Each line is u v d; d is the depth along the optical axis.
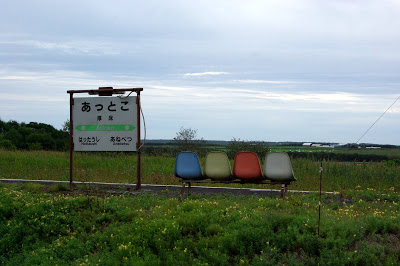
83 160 17.88
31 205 9.05
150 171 14.91
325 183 12.50
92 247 7.27
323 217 7.45
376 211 8.31
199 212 7.86
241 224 7.14
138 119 11.77
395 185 11.99
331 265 5.85
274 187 12.45
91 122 12.09
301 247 6.49
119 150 11.88
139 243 6.86
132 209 8.84
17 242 7.95
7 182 13.27
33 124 45.16
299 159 15.48
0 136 36.97
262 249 6.46
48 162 17.22
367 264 5.83
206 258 6.34
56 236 7.98
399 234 6.82
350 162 14.98
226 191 11.57
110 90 11.86
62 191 11.20
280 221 7.16
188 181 10.22
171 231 7.03
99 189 11.48
